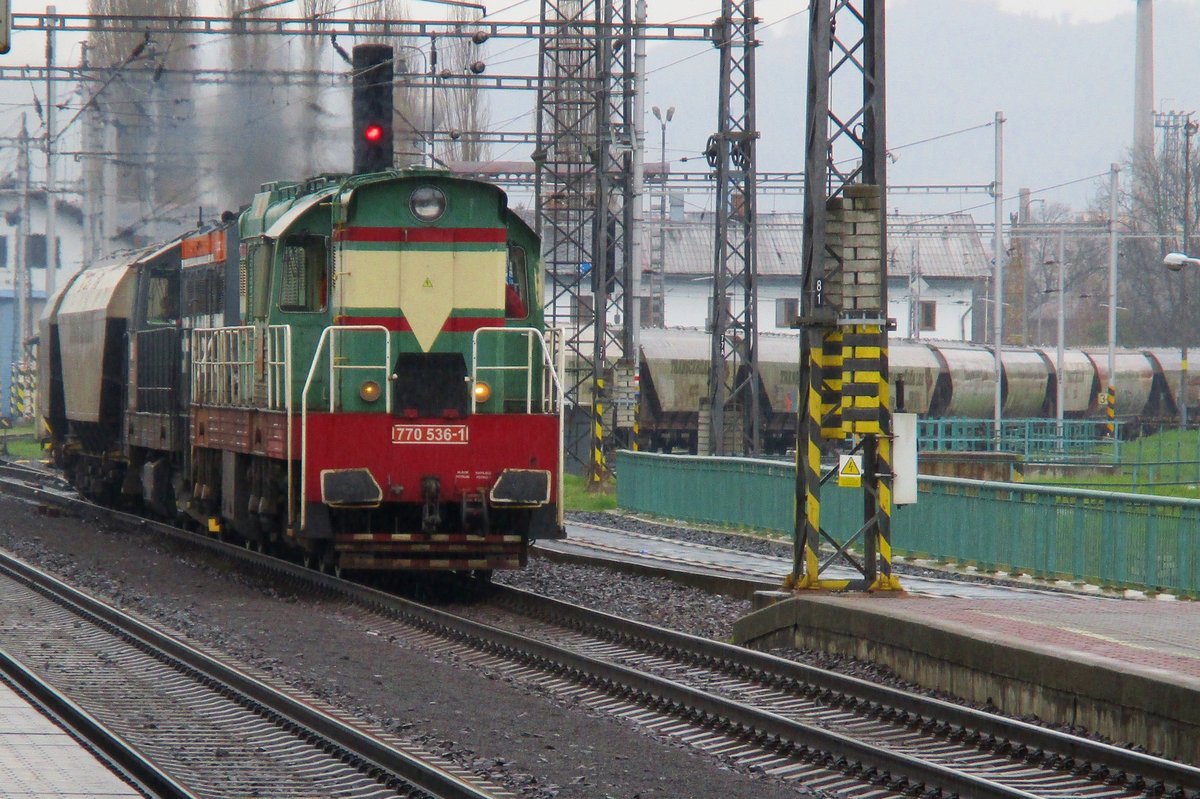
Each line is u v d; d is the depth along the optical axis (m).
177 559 84.50
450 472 65.25
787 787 35.91
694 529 109.62
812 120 55.94
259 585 73.44
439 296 66.31
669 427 198.50
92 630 59.22
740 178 131.25
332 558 67.31
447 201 66.50
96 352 105.25
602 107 134.88
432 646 56.41
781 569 81.25
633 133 136.75
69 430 121.75
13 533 95.81
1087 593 70.00
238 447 73.62
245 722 42.66
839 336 58.00
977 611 52.66
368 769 36.41
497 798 33.81
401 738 40.66
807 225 56.72
